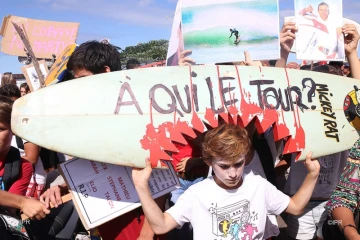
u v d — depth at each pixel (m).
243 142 1.94
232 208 2.09
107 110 2.18
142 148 2.17
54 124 2.12
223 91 2.33
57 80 2.96
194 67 2.36
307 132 2.40
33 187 2.62
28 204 2.22
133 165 2.16
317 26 2.83
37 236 2.48
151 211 2.05
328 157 3.13
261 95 2.38
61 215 2.56
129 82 2.25
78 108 2.16
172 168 2.28
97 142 2.15
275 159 2.75
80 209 2.24
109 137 2.16
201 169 2.74
